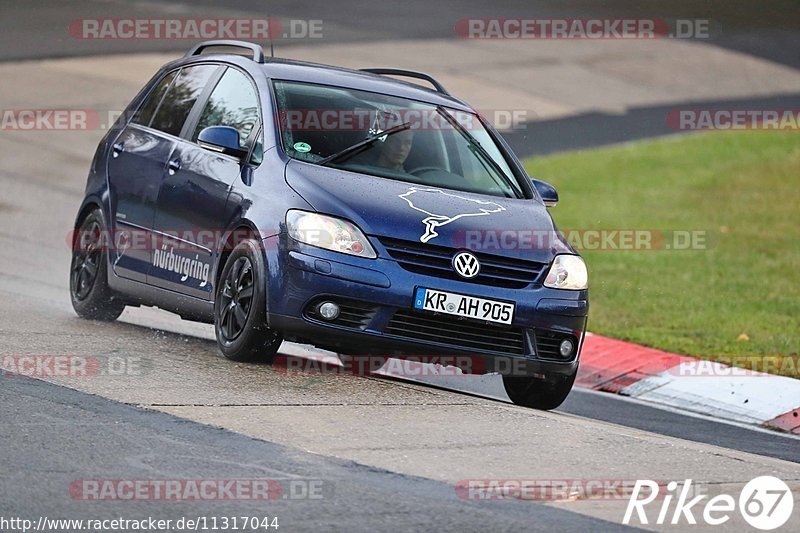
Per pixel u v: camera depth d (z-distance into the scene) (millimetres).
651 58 107812
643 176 74000
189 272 32719
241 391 27656
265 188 30609
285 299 29172
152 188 34562
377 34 105750
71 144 70188
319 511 20219
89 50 89625
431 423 26344
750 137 85938
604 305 47312
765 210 66875
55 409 24891
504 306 29734
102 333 34125
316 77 34094
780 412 34938
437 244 29531
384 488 21672
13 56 86188
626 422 32531
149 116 37031
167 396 26609
